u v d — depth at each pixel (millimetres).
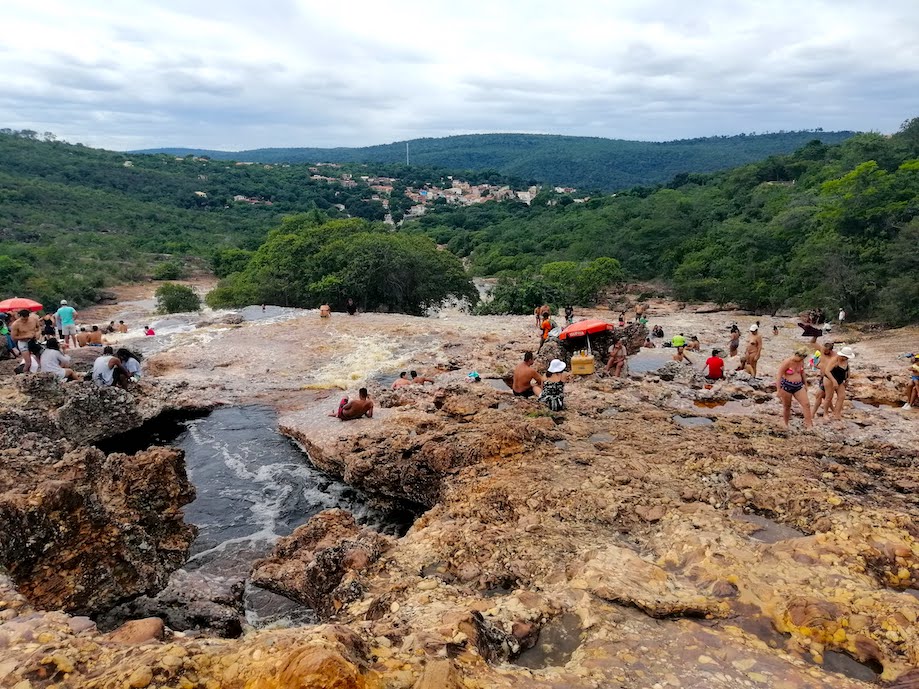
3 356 15797
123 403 12648
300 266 40188
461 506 7777
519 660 4414
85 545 6410
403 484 9758
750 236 47344
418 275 39719
